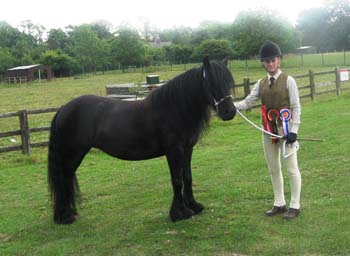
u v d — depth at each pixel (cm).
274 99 483
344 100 1570
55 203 555
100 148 545
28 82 5947
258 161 805
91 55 7825
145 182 736
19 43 9238
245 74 4194
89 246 470
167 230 495
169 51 7856
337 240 423
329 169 696
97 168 874
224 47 6109
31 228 545
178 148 510
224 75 479
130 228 515
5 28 10388
